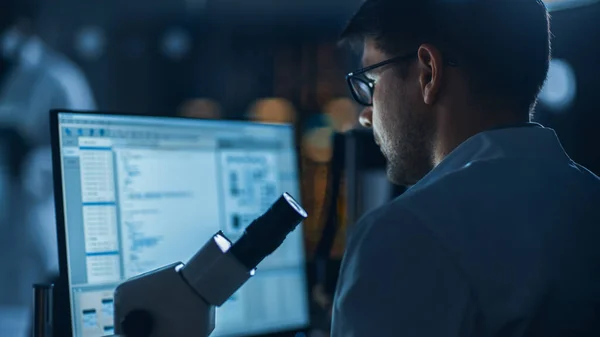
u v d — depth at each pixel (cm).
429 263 84
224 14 719
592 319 91
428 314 82
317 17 678
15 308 428
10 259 431
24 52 439
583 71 266
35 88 433
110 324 117
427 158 101
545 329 88
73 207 115
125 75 734
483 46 94
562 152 100
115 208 120
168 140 129
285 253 143
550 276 87
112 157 121
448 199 88
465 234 86
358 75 105
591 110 269
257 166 142
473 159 94
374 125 108
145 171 125
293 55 687
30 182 430
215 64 736
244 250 87
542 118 272
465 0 95
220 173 135
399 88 101
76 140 117
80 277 115
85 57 706
